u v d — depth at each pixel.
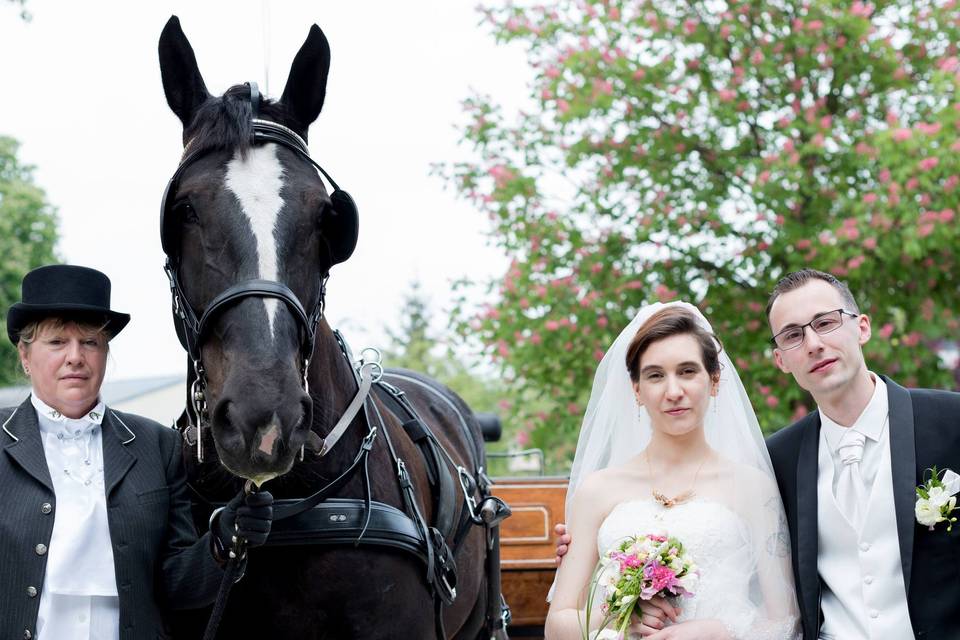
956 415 3.02
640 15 8.39
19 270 30.31
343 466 2.95
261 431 2.34
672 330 3.11
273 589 2.84
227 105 2.76
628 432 3.37
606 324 8.09
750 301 8.23
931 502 2.81
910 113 8.31
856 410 3.07
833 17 7.84
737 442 3.19
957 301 8.28
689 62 8.32
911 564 2.88
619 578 2.85
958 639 2.84
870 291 8.29
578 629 3.00
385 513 2.97
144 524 2.75
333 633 2.90
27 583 2.58
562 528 3.23
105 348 2.81
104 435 2.82
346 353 3.32
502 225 8.34
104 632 2.68
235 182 2.65
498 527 4.27
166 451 2.94
